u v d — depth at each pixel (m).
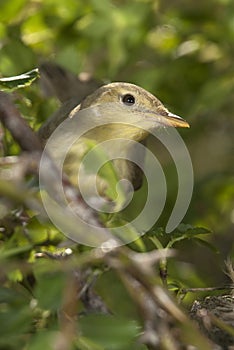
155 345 1.74
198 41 1.93
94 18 1.90
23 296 1.74
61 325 1.72
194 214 1.93
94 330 1.72
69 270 1.73
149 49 1.93
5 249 1.76
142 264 1.73
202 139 1.96
